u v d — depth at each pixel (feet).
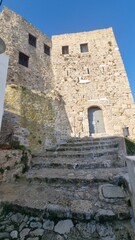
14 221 9.09
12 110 21.59
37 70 38.24
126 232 7.53
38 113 25.44
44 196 10.94
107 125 34.60
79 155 19.33
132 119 34.01
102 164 15.85
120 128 33.71
